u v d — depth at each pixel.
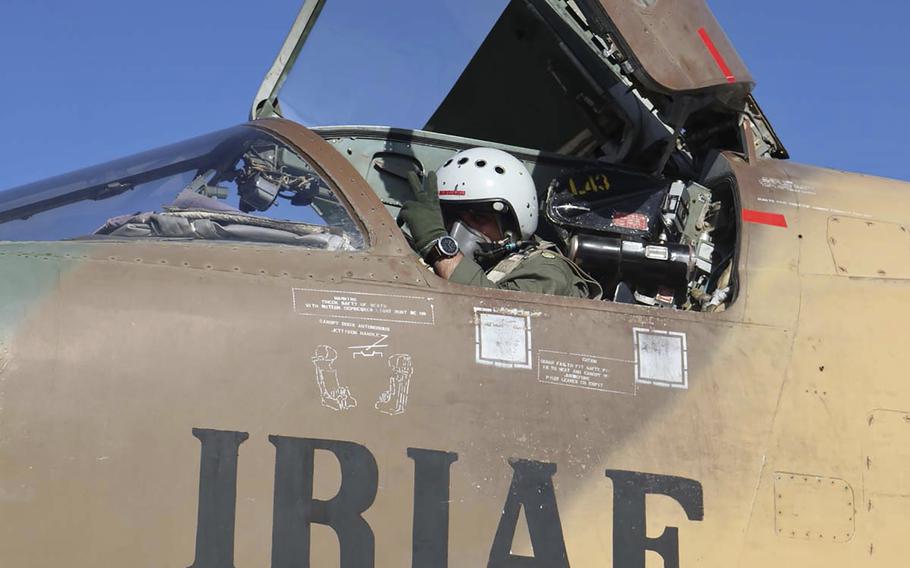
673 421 3.37
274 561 2.94
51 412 2.90
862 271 3.84
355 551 2.99
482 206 4.29
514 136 5.53
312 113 4.78
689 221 4.36
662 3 4.20
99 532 2.86
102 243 3.23
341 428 3.07
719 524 3.31
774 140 4.65
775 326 3.62
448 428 3.15
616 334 3.43
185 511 2.92
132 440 2.93
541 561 3.12
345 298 3.23
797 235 3.90
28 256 3.13
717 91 4.26
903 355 3.66
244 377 3.05
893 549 3.45
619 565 3.18
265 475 2.99
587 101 5.10
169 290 3.12
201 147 3.78
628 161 4.99
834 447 3.49
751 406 3.46
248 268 3.22
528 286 3.81
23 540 2.82
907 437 3.56
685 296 4.13
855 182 4.27
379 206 3.50
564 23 4.79
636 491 3.26
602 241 4.08
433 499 3.08
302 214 3.57
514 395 3.25
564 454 3.23
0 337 2.95
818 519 3.41
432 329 3.25
